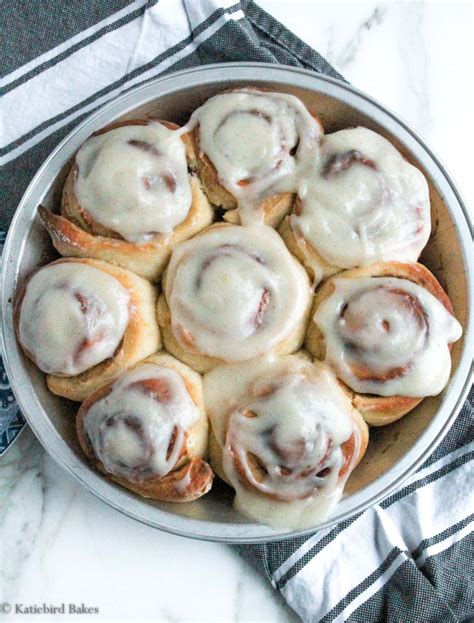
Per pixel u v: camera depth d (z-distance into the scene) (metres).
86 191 0.34
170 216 0.34
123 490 0.35
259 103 0.35
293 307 0.34
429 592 0.39
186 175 0.35
